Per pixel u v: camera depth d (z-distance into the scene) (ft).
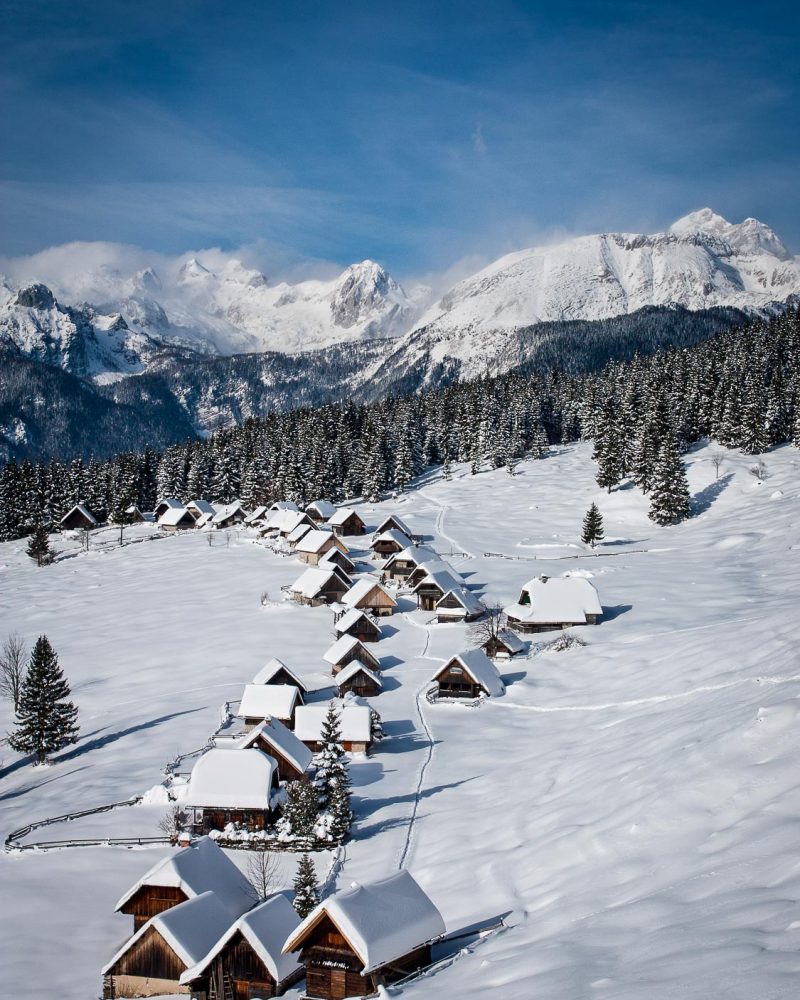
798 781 100.32
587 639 282.15
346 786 169.37
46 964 124.16
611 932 79.66
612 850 108.99
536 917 100.22
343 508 537.65
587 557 405.80
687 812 107.45
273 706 226.99
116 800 187.83
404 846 150.41
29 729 228.22
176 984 115.14
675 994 56.85
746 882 78.48
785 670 158.81
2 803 199.52
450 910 115.85
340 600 361.30
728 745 119.44
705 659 211.82
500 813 151.43
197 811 173.99
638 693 209.26
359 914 98.32
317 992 99.76
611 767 145.79
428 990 82.99
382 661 288.51
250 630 325.83
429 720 231.09
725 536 404.36
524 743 200.23
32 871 155.84
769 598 290.76
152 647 316.60
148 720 242.78
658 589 330.13
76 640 335.26
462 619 326.44
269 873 149.48
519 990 70.69
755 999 51.88
